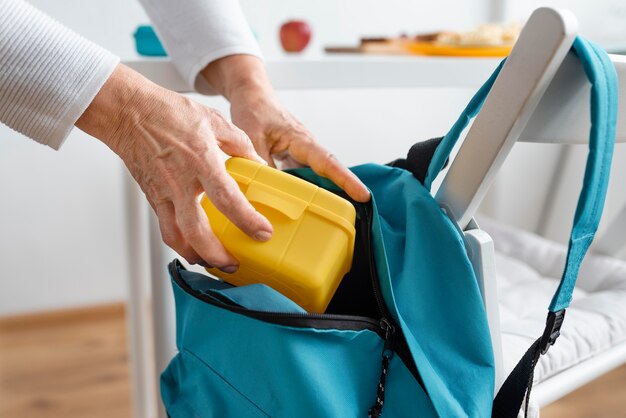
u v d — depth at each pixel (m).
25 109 0.51
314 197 0.50
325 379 0.45
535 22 0.41
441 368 0.48
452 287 0.48
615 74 0.42
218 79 0.72
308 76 0.76
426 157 0.51
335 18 1.61
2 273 1.59
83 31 1.43
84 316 1.67
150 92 0.52
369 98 1.71
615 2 1.58
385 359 0.48
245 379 0.50
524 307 0.77
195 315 0.53
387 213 0.54
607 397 1.35
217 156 0.50
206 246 0.49
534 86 0.42
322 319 0.45
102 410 1.29
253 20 1.55
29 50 0.49
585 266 0.86
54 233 1.61
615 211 1.55
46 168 1.56
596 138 0.41
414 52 1.03
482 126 0.45
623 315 0.70
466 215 0.49
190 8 0.70
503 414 0.50
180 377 0.58
